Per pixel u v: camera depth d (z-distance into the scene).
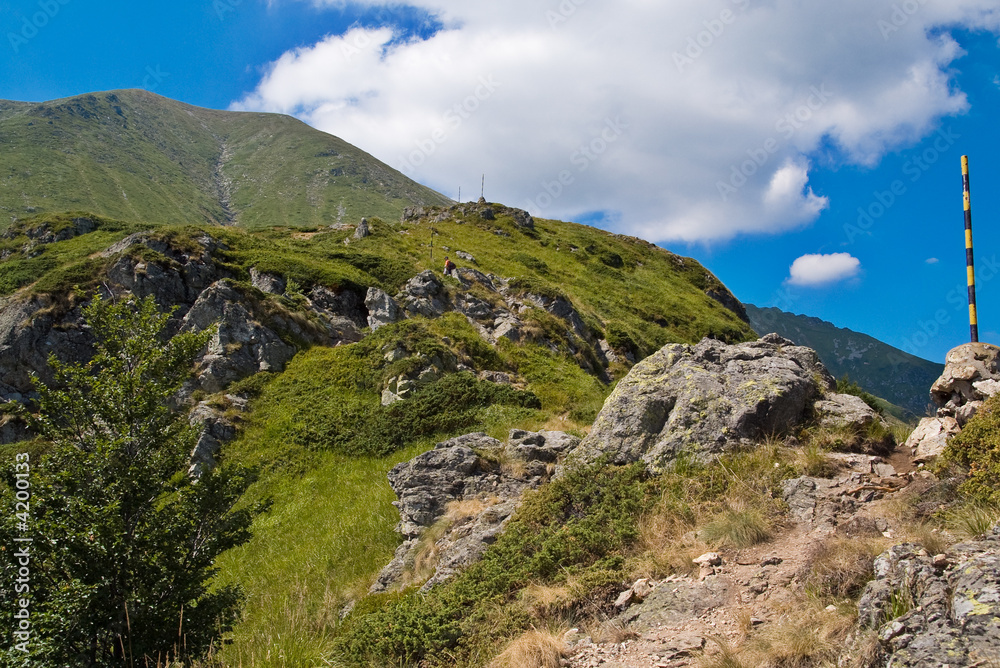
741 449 9.67
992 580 4.35
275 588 13.09
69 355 27.70
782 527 7.55
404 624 7.88
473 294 37.69
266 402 25.52
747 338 58.72
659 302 58.69
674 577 7.04
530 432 13.98
